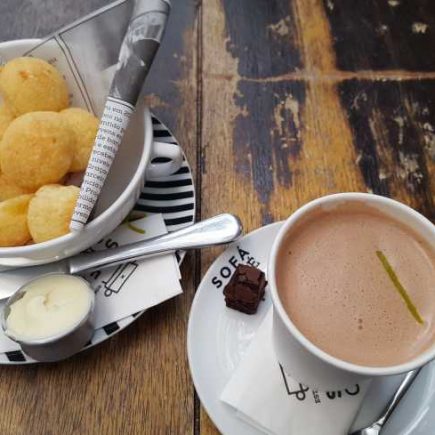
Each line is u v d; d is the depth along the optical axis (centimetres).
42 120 32
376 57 45
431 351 23
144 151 32
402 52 45
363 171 39
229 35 45
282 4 48
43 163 31
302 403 27
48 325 29
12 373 30
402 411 27
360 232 27
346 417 27
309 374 26
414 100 42
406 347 24
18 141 31
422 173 39
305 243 27
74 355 30
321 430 27
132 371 30
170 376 30
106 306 31
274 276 25
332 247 27
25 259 30
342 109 42
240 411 27
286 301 26
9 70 34
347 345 24
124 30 33
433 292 26
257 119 41
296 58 45
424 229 27
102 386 30
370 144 40
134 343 31
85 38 35
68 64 36
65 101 36
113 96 31
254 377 28
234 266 32
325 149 40
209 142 40
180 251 33
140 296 31
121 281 32
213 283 31
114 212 31
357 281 26
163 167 35
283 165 39
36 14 45
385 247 27
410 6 48
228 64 44
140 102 35
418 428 26
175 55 44
